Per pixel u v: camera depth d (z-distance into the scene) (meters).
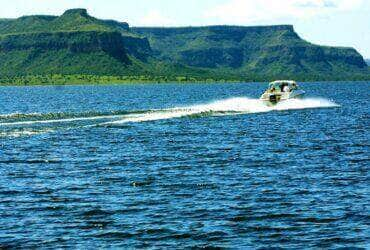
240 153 135.62
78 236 72.75
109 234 73.44
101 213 82.44
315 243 69.94
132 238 71.88
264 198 90.31
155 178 106.25
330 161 123.44
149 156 132.50
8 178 107.31
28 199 90.56
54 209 84.62
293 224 77.00
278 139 161.38
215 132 177.25
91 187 98.94
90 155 134.25
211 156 131.62
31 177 108.12
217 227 76.00
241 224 77.12
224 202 88.06
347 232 73.62
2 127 184.12
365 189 96.00
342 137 165.62
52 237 72.31
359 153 134.62
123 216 80.88
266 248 68.44
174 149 143.25
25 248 68.56
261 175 108.25
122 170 114.75
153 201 88.94
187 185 99.81
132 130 181.50
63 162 124.88
